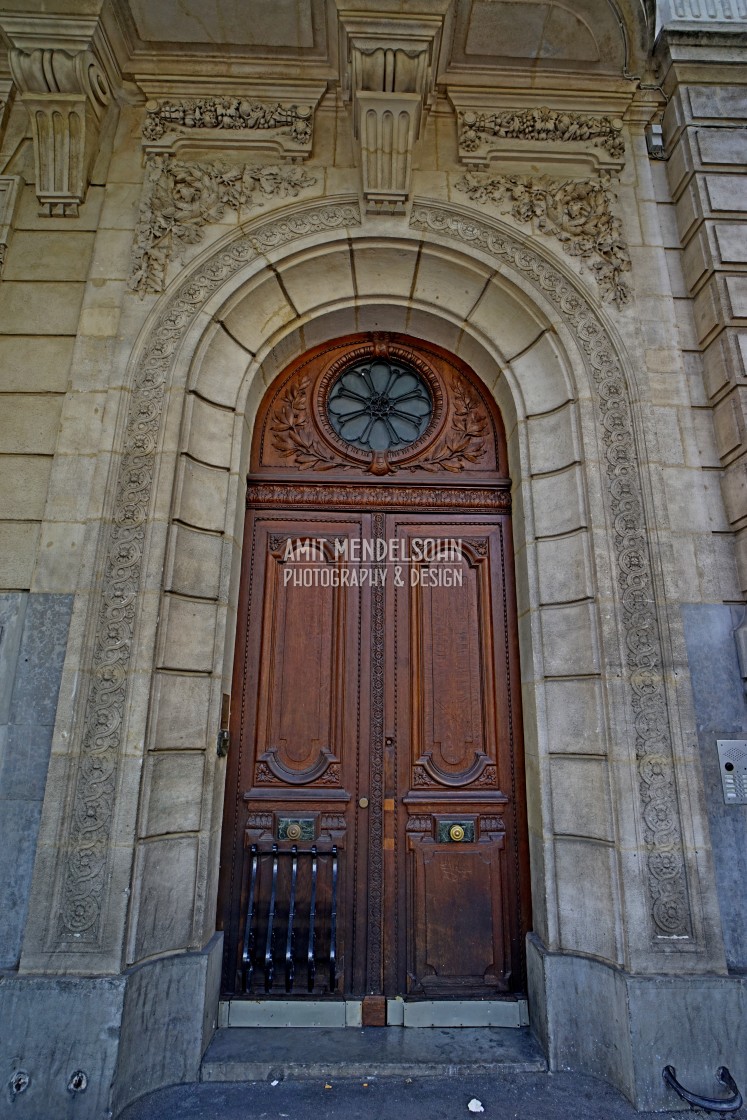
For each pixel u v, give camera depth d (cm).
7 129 404
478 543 411
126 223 390
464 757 380
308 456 422
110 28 380
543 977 320
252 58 408
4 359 364
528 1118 274
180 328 374
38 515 341
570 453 373
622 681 329
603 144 417
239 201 397
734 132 403
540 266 396
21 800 306
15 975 283
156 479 346
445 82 416
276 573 403
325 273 411
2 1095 267
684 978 293
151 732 315
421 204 402
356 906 357
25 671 320
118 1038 275
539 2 382
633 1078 281
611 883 312
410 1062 306
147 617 325
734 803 321
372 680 388
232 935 350
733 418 354
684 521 356
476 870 363
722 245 379
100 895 294
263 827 365
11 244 385
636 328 384
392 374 446
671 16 409
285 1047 317
